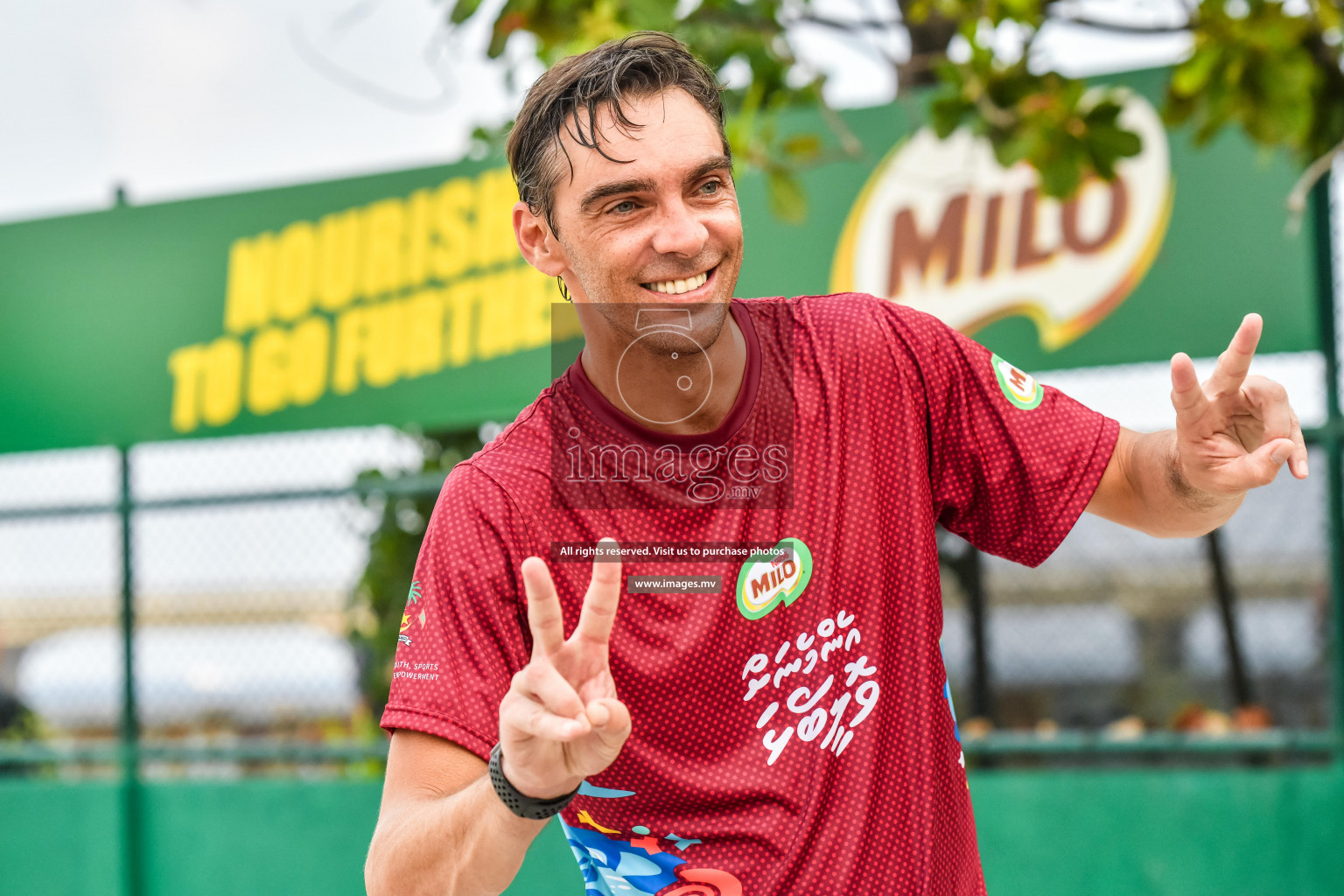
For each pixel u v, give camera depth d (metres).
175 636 5.96
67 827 5.78
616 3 4.16
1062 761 5.15
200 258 5.88
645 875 1.96
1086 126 4.22
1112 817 4.69
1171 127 4.38
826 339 2.01
